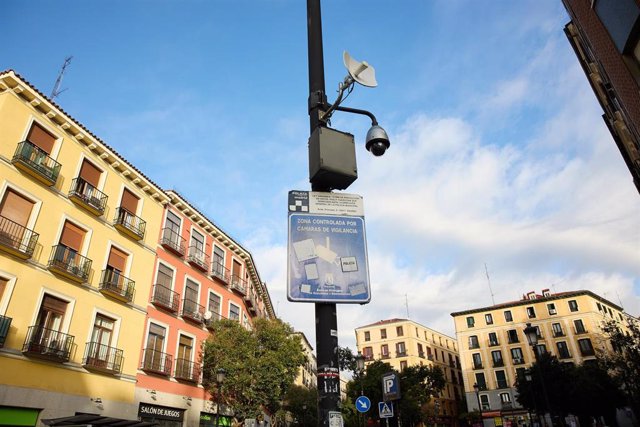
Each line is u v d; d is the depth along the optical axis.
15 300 16.02
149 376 21.53
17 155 16.92
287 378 25.03
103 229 20.55
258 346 25.58
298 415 47.75
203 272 27.70
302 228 3.99
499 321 65.06
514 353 62.12
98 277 19.78
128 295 20.92
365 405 15.62
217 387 24.58
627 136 16.22
